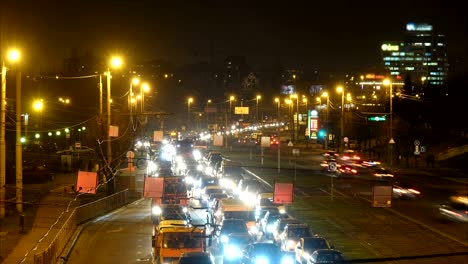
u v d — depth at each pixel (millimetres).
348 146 175500
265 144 136500
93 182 54969
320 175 115438
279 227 53594
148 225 67375
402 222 67562
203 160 133750
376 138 179375
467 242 56656
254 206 71438
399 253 51844
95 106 146125
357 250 53156
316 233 61062
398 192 85438
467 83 159875
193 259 37188
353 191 93875
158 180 62812
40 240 50750
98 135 85688
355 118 188375
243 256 44906
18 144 56312
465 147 140125
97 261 48469
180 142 136625
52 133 136875
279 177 111938
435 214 72625
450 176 115250
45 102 135125
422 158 147750
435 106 161250
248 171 122062
